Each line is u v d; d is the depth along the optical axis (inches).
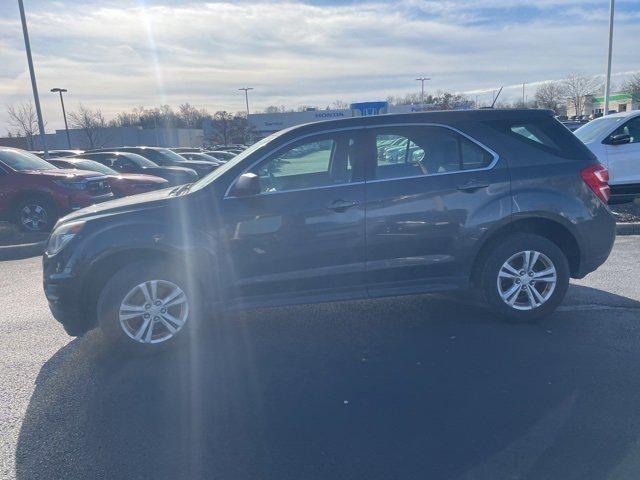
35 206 415.2
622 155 390.0
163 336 180.2
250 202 180.1
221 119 2332.7
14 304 248.1
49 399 153.2
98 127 2081.7
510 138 193.5
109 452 127.0
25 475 119.2
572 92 2144.4
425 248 187.9
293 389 154.8
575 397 145.2
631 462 117.2
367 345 184.2
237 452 125.4
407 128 189.9
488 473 114.8
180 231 176.4
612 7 755.4
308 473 117.0
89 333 205.3
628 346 176.6
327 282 186.4
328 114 2261.3
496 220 188.4
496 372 161.0
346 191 183.3
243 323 208.4
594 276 257.1
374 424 135.3
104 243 173.0
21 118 1694.1
